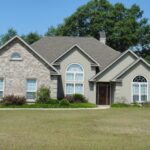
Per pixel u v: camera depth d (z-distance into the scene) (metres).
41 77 47.34
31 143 17.22
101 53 54.00
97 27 74.44
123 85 49.16
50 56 51.66
